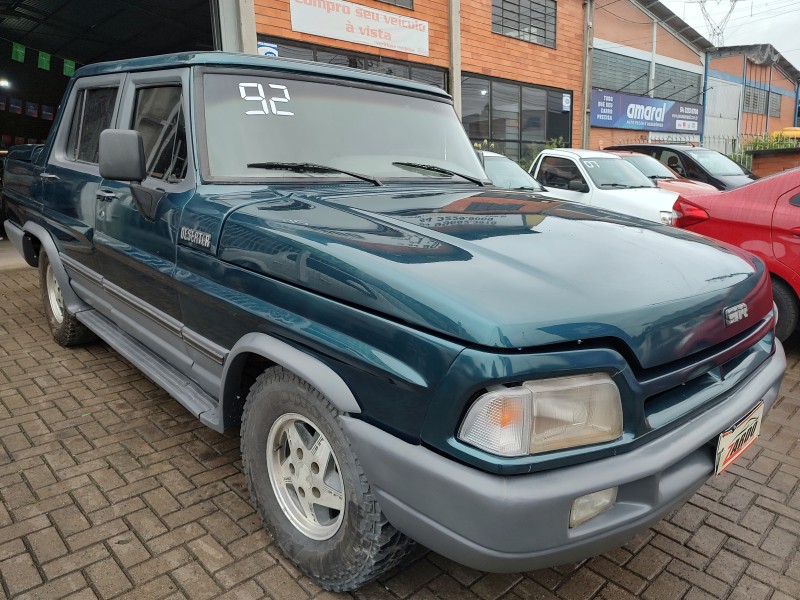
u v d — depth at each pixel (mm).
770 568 2326
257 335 2096
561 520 1527
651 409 1764
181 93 2701
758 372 2201
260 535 2443
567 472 1551
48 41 11258
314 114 2863
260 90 2768
